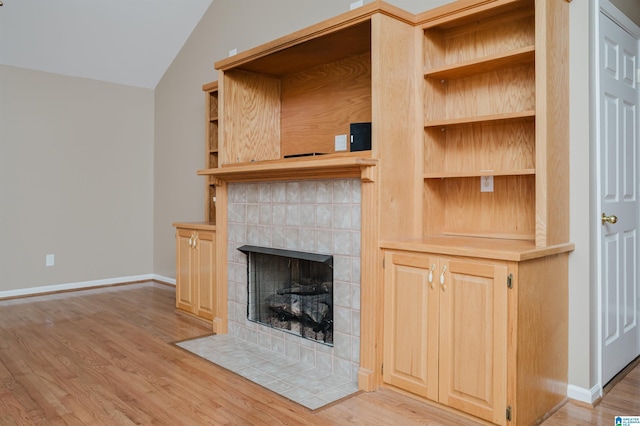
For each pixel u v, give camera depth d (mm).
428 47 2736
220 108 3539
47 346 3279
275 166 2863
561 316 2369
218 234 3686
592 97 2408
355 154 2602
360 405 2357
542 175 2211
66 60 5023
